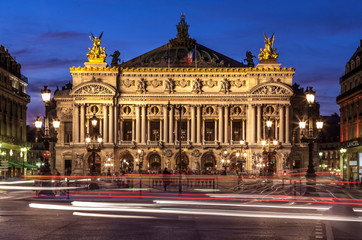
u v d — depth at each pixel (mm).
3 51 118625
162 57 151375
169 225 26875
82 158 137125
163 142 139000
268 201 44562
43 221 27844
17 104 127625
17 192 57625
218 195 53062
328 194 60469
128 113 139875
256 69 138250
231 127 139875
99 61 141500
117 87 139750
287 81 139250
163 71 139375
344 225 27844
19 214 31125
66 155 142125
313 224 28031
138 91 139000
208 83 139875
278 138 138125
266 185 79875
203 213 32656
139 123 139250
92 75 139125
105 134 137625
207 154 140500
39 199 43500
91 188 59469
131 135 141250
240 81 140125
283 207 38062
